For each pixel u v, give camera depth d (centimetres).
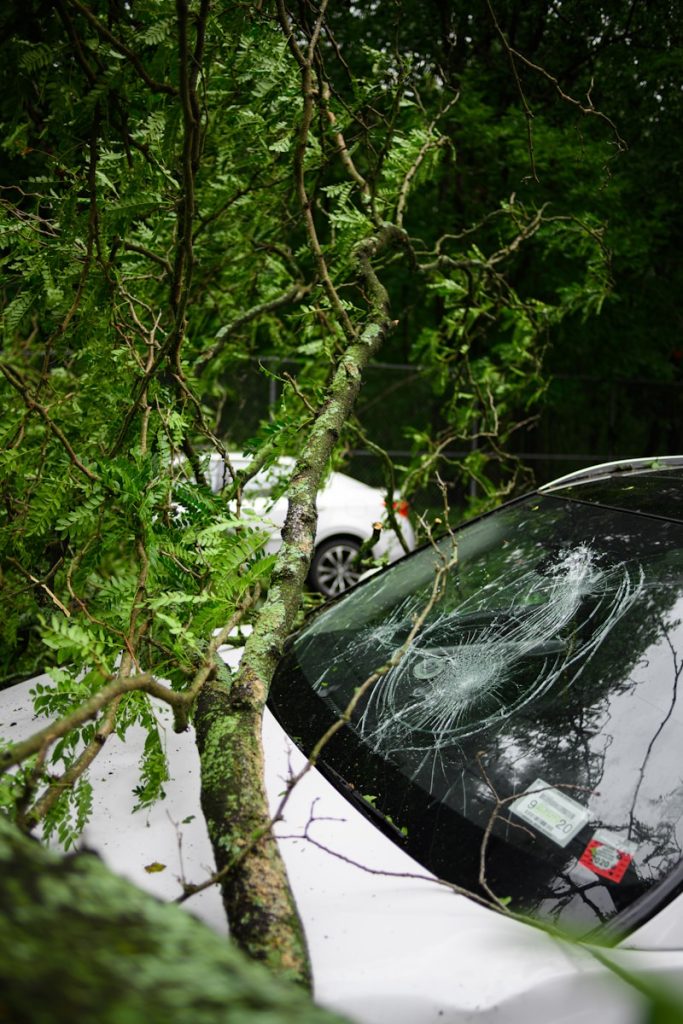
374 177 359
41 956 52
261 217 383
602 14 575
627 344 1132
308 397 397
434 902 142
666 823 149
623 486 243
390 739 184
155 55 208
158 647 190
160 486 210
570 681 180
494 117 826
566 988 121
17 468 246
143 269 357
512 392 520
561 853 149
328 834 161
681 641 175
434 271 449
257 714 171
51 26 204
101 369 280
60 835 155
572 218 473
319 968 126
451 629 211
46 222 262
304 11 273
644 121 648
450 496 1089
